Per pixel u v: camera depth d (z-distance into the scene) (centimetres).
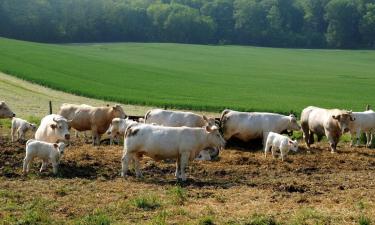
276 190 1714
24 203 1505
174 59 10456
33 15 14988
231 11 18200
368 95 6128
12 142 2317
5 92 5200
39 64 7781
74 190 1653
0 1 14688
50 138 2112
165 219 1377
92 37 16175
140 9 17200
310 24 17675
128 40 16825
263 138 2484
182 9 17475
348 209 1483
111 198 1566
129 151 1836
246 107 4681
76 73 7188
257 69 9188
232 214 1417
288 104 5088
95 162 2002
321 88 6788
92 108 2592
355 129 2686
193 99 5306
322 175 1964
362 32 16075
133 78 7131
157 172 1941
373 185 1806
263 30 17262
